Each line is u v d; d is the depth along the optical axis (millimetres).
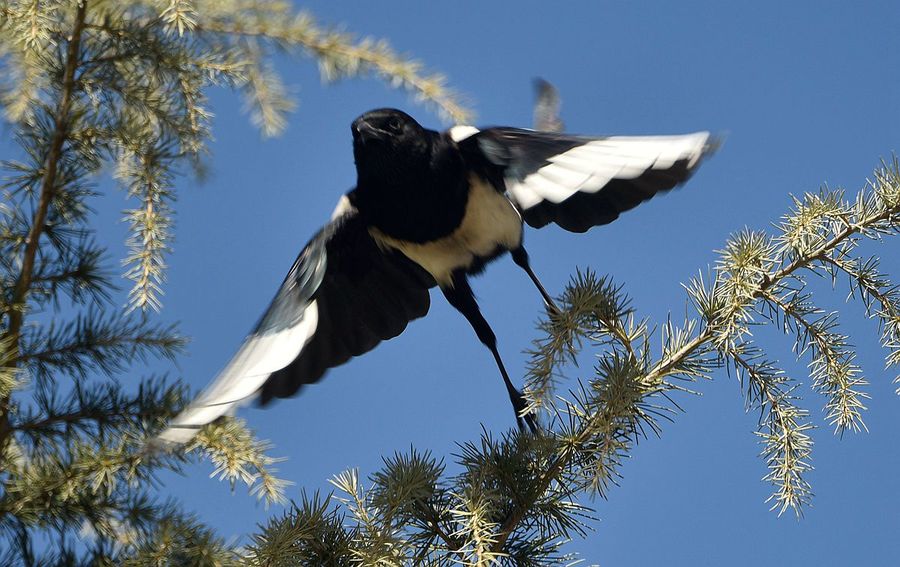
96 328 6285
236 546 5945
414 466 5992
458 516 5926
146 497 6043
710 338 6469
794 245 6457
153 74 6820
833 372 6512
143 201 6582
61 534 5953
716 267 6551
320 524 5914
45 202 6320
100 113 6543
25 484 5824
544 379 6309
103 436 6098
